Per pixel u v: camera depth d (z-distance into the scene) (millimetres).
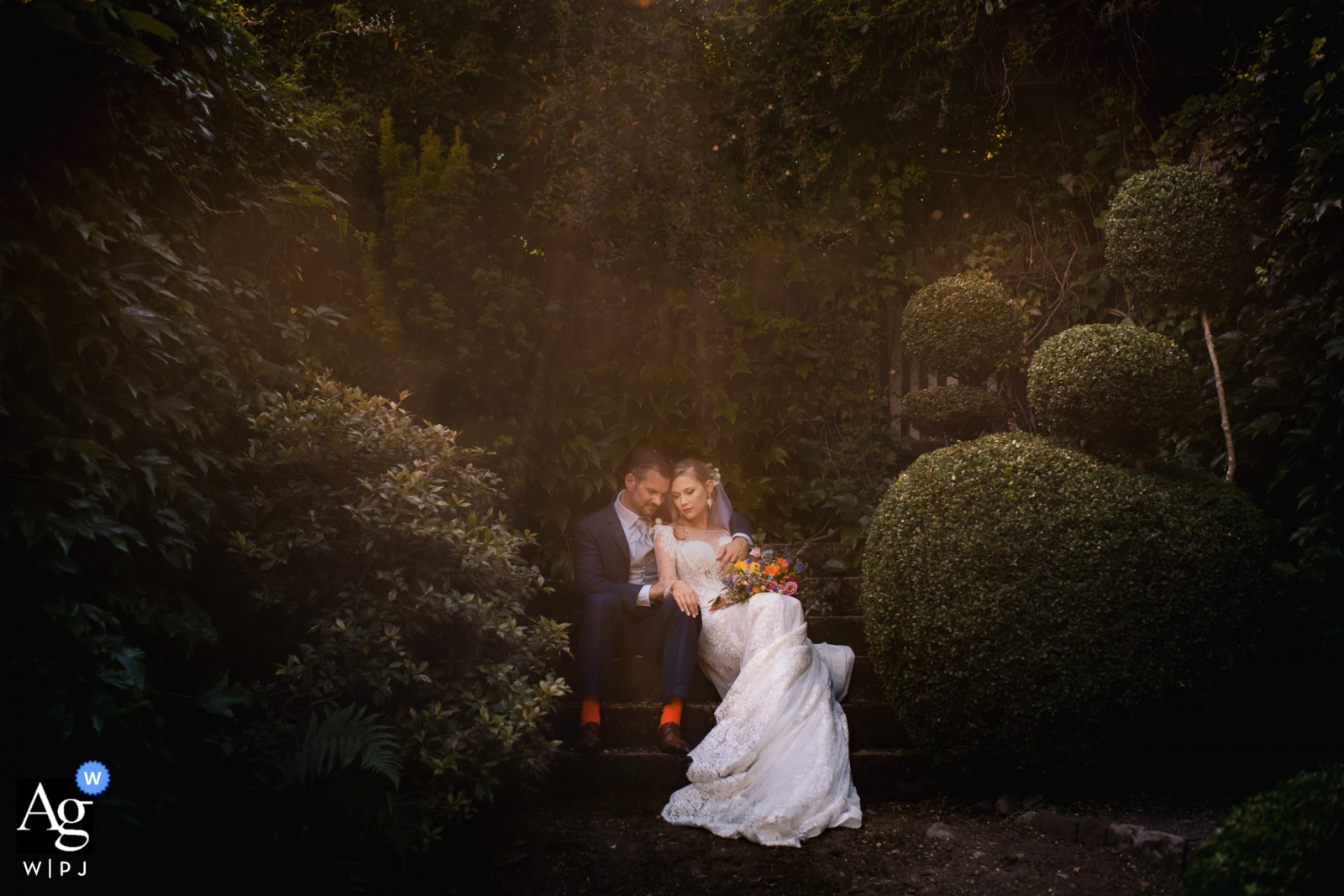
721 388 4988
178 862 2342
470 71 4758
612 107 4789
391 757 2395
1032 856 2750
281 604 2758
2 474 1922
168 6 2629
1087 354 3225
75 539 2088
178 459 2613
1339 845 1864
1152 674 2938
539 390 4469
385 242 4195
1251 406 3904
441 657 2973
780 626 3496
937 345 4438
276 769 2439
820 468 5281
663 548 3893
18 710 1986
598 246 4801
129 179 2527
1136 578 2982
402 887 2617
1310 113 3785
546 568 4488
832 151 5258
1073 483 3127
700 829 3039
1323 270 3697
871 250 5340
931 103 5203
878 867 2734
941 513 3234
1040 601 3012
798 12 5102
